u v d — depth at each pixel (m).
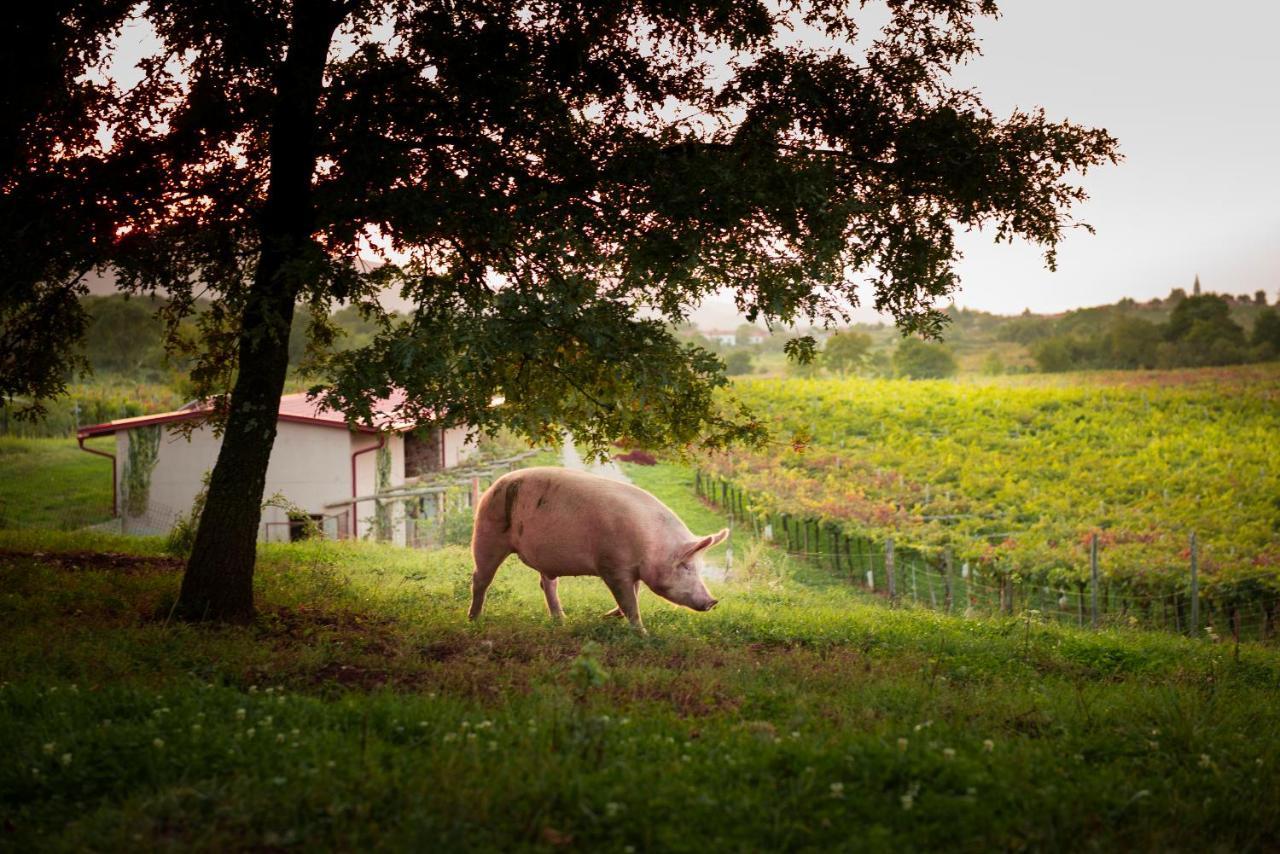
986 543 23.77
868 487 30.95
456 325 8.71
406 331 8.77
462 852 3.91
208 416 11.80
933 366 108.06
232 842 4.10
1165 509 28.89
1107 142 9.51
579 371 10.11
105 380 60.06
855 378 62.41
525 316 8.66
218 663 7.49
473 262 9.52
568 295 8.73
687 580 10.12
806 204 8.83
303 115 9.58
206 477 15.60
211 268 10.12
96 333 61.59
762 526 30.22
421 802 4.36
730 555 22.39
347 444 24.41
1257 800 4.94
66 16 9.70
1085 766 5.34
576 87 9.99
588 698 6.57
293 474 24.56
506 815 4.30
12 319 11.27
